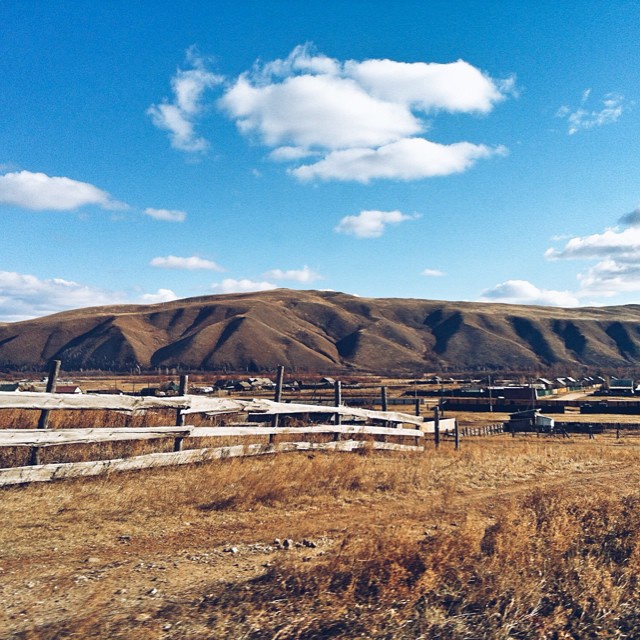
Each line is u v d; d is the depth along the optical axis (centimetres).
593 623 498
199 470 1096
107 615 483
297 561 634
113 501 872
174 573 605
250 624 471
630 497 925
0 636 437
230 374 18025
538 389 10975
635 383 12356
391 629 470
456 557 613
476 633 469
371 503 992
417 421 1966
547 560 614
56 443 917
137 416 1494
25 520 760
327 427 1510
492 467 1470
